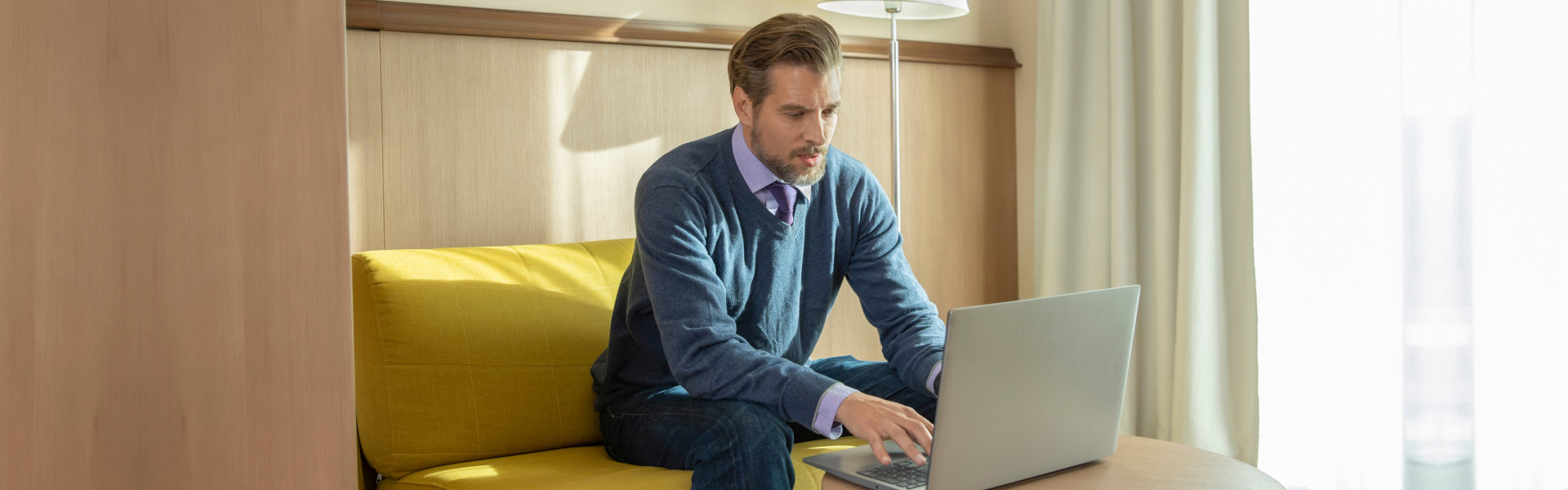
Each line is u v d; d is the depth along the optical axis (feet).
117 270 2.63
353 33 6.59
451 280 6.02
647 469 5.26
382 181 6.72
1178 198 8.23
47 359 2.60
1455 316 7.05
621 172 7.66
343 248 2.80
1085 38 8.86
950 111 9.25
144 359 2.67
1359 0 7.43
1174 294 8.27
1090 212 8.87
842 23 8.68
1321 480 7.91
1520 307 6.93
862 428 4.22
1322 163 7.71
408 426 5.72
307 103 2.75
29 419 2.59
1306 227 7.83
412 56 6.79
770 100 5.24
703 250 5.23
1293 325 7.97
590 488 4.94
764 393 4.66
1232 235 8.01
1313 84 7.72
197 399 2.71
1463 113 6.91
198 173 2.68
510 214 7.20
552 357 6.19
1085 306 4.17
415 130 6.82
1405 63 7.10
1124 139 8.43
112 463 2.65
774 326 5.71
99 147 2.61
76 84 2.59
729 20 8.13
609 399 5.81
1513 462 7.04
